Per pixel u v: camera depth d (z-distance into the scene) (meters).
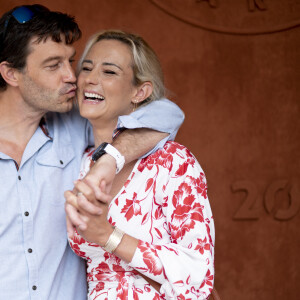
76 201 1.63
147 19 4.28
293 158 4.56
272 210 4.54
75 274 2.04
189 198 1.88
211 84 4.41
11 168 1.92
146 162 1.93
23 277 1.90
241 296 4.51
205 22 4.35
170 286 1.79
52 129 2.06
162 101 2.05
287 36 4.48
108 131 2.05
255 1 4.40
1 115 1.97
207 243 1.84
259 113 4.50
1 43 1.91
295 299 4.58
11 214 1.89
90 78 1.95
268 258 4.54
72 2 4.15
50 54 1.88
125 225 1.89
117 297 1.88
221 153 4.46
